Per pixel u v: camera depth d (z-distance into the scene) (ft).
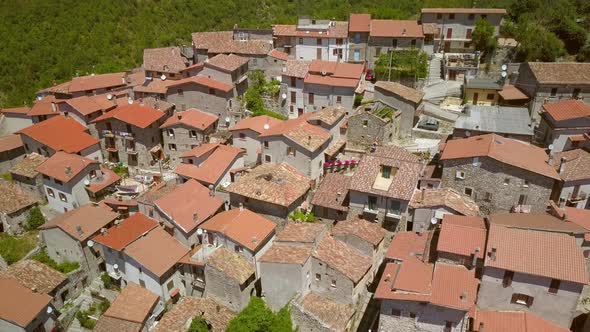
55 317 193.36
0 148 265.34
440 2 378.53
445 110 252.21
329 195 199.93
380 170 193.36
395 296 146.00
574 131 204.33
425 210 182.09
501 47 280.92
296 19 378.12
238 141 241.35
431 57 291.38
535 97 232.53
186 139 255.91
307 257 167.53
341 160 230.68
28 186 249.14
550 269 140.97
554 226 159.02
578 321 157.17
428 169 211.00
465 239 157.58
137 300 188.75
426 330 147.95
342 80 250.98
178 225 197.16
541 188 179.42
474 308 146.51
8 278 196.13
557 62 250.57
